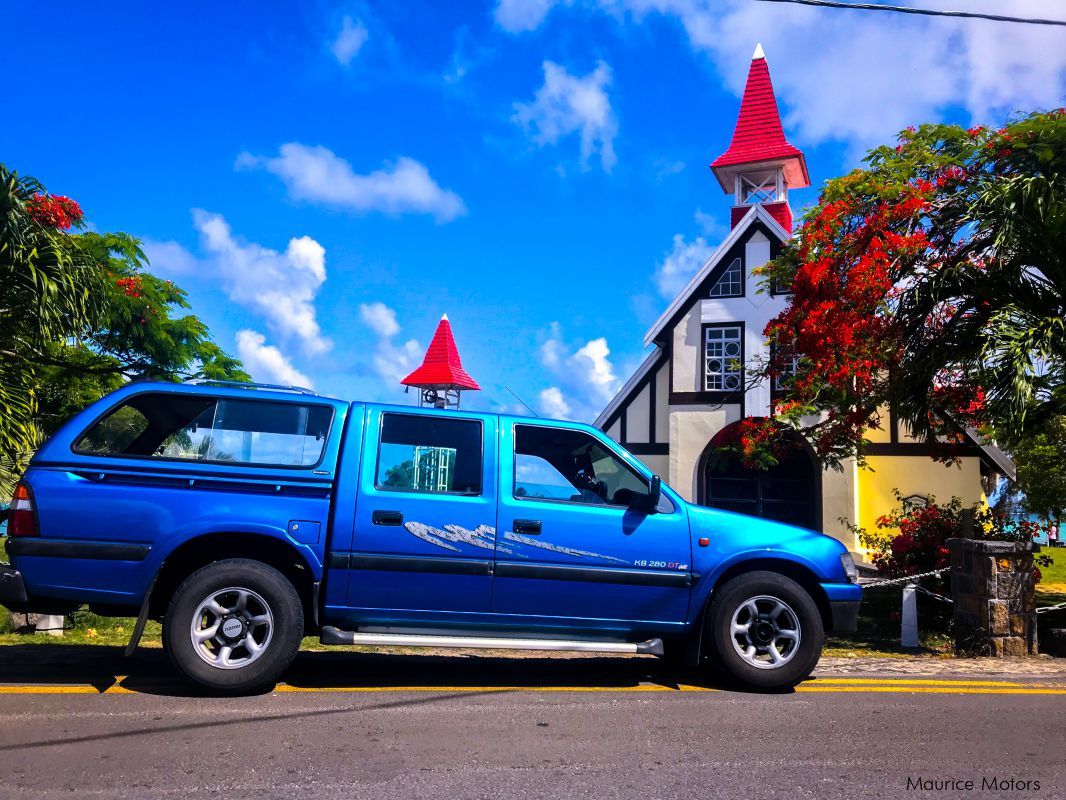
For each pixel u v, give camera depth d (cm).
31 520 540
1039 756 449
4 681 579
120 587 541
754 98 2614
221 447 575
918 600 1077
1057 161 1023
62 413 1509
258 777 393
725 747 456
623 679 649
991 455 1958
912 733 491
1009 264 1031
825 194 1227
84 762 409
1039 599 1245
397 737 462
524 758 430
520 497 598
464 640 569
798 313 1205
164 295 1919
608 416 2266
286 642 544
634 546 599
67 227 1242
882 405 1234
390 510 576
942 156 1128
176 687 568
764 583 602
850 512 2008
